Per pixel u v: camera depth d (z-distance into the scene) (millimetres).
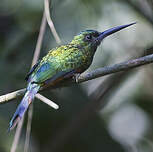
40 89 8109
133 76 11672
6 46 10156
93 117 10828
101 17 10547
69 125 10281
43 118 10227
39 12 10219
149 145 11789
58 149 10305
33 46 10219
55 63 8328
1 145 9531
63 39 10211
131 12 11086
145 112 11703
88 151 10523
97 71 7797
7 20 10328
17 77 9953
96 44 9086
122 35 11305
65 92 10531
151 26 11328
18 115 7395
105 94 11016
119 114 11750
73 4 10344
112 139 10945
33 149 10094
